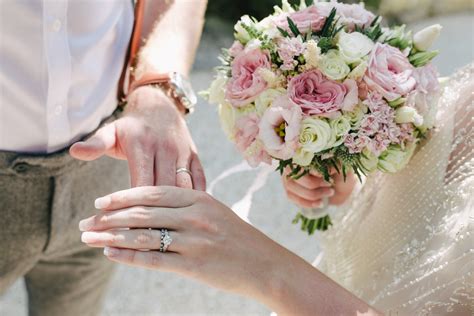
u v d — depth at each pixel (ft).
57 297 6.75
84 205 5.95
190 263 4.13
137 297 10.04
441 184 4.44
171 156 5.03
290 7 4.83
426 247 4.39
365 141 4.27
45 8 4.90
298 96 4.33
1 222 5.58
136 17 5.76
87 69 5.43
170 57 5.79
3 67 5.03
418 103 4.40
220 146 13.78
